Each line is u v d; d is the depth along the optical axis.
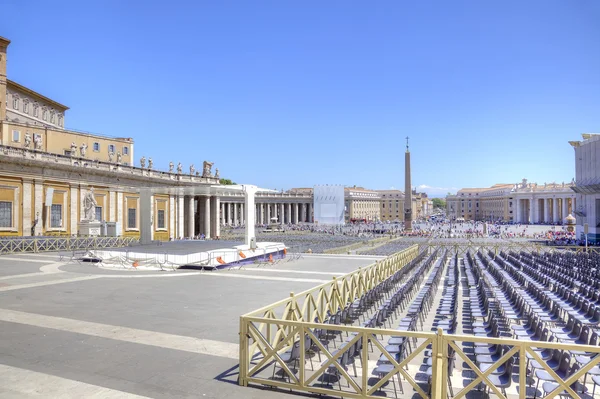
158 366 10.04
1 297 17.92
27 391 8.61
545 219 168.12
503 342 7.35
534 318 12.20
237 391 8.70
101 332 12.80
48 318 14.42
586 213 68.81
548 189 167.00
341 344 11.96
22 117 60.94
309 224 124.06
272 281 22.97
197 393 8.58
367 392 8.18
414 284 20.61
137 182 56.47
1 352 10.93
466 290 21.09
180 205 65.12
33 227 42.69
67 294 18.77
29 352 10.94
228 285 21.62
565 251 45.22
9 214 40.62
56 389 8.70
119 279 23.36
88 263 30.00
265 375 9.48
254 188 34.44
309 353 10.96
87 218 46.31
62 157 46.28
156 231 60.19
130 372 9.65
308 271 27.23
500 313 14.38
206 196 70.94
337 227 105.31
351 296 17.70
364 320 15.05
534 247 52.56
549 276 24.86
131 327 13.39
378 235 89.06
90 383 9.02
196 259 28.84
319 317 13.42
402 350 9.73
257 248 34.38
